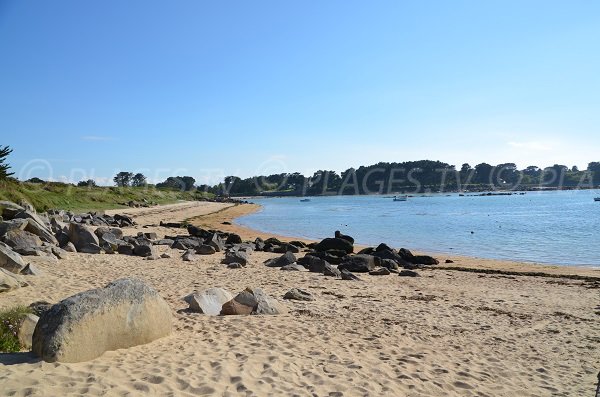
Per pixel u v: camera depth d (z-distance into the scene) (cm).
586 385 775
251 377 682
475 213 7369
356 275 1973
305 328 1015
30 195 4019
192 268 1886
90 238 2173
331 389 666
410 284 1806
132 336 766
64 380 586
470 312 1316
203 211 8375
